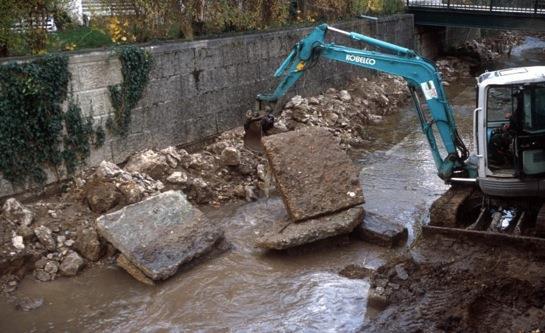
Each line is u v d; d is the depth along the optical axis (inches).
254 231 444.5
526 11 1015.6
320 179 441.7
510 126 380.8
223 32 652.7
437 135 694.5
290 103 685.9
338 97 775.1
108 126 490.9
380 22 948.0
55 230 405.4
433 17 1082.7
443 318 317.7
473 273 349.1
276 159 443.8
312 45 477.7
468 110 829.8
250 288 371.6
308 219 424.5
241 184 516.1
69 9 542.9
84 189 444.1
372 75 919.7
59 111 450.6
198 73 573.3
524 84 373.7
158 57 527.5
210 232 409.7
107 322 340.5
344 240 425.7
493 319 316.2
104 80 483.2
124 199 437.7
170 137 550.9
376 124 753.0
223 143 565.9
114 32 543.5
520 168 381.7
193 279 381.7
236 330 330.6
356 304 351.6
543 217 361.7
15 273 374.0
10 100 418.9
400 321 319.3
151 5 566.3
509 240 360.2
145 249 384.2
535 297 327.0
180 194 427.2
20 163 429.4
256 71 652.7
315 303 353.7
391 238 419.2
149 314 347.3
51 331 332.2
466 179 424.2
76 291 369.1
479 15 1039.0
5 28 449.7
